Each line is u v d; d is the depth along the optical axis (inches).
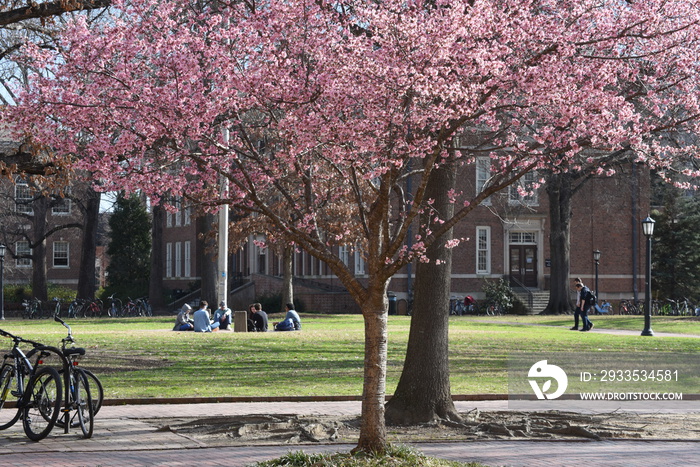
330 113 398.3
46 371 458.9
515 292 2126.0
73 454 409.1
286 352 931.3
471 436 488.1
